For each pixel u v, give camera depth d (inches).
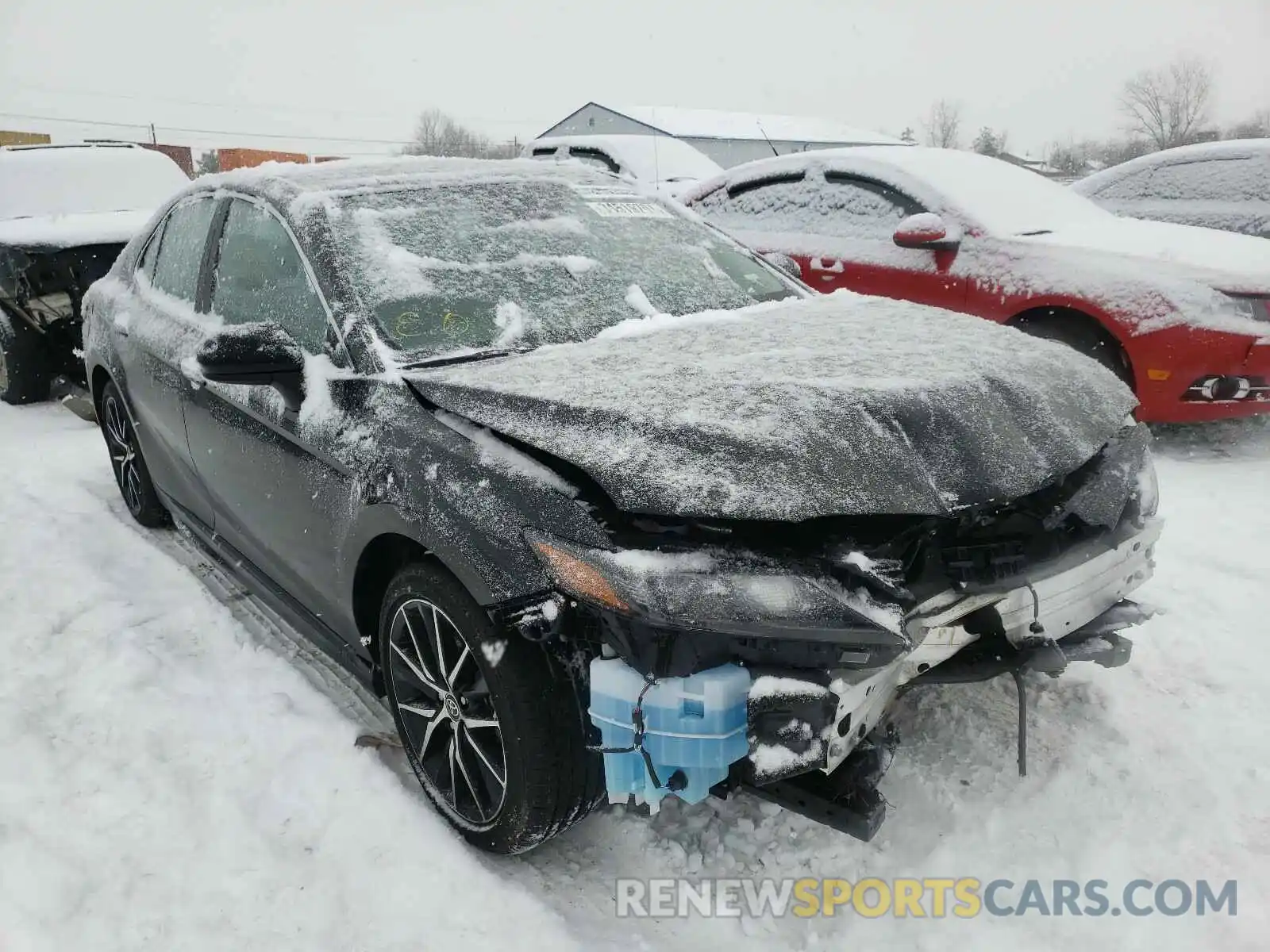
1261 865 89.9
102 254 261.4
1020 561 86.0
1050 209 231.1
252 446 116.0
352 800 101.2
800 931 85.5
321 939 84.5
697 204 283.0
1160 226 226.2
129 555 164.2
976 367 94.0
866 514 76.5
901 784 101.4
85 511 185.3
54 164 312.7
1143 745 106.9
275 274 118.8
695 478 76.9
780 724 74.6
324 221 115.0
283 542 115.3
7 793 102.4
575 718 83.8
